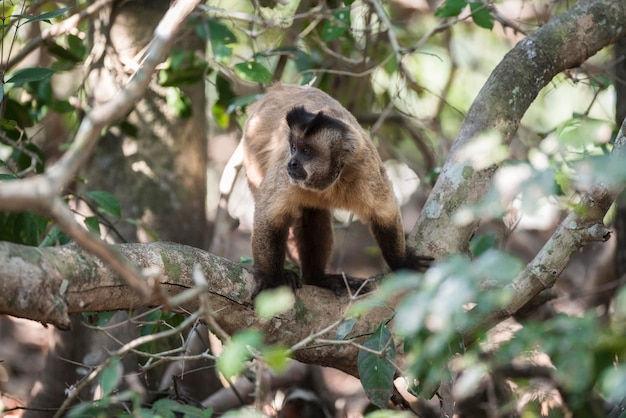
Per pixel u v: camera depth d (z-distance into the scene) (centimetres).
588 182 636
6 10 1492
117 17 1410
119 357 738
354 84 1744
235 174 1574
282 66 1633
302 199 1127
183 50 1494
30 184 572
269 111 1310
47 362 1418
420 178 1628
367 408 1383
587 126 707
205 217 1525
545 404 1269
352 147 1112
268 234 1103
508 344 694
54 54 1437
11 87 1292
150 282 764
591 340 630
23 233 1061
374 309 1000
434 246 1074
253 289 984
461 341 873
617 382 579
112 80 1398
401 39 1906
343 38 1683
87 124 621
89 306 837
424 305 593
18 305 761
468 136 1106
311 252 1214
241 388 1418
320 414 1420
